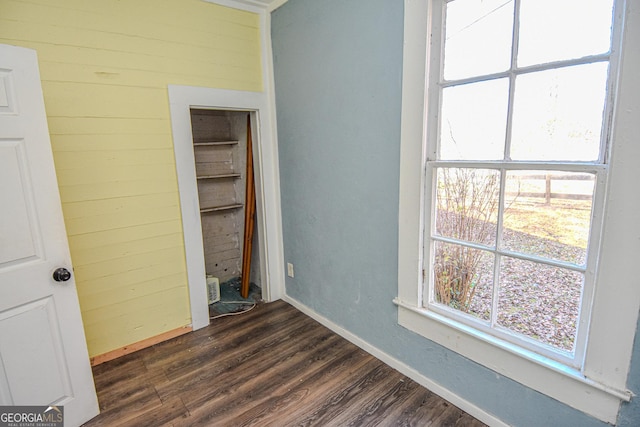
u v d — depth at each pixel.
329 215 2.44
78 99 2.05
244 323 2.78
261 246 3.13
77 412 1.71
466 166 1.59
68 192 2.08
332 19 2.12
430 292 1.88
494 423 1.63
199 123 3.39
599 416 1.28
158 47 2.29
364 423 1.71
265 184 2.96
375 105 1.95
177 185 2.47
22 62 1.42
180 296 2.59
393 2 1.75
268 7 2.67
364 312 2.29
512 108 1.41
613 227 1.17
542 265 1.40
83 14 2.02
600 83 1.17
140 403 1.89
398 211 1.92
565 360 1.37
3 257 1.44
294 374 2.11
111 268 2.28
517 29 1.36
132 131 2.25
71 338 1.67
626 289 1.16
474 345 1.66
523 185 1.42
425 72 1.65
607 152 1.18
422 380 1.96
